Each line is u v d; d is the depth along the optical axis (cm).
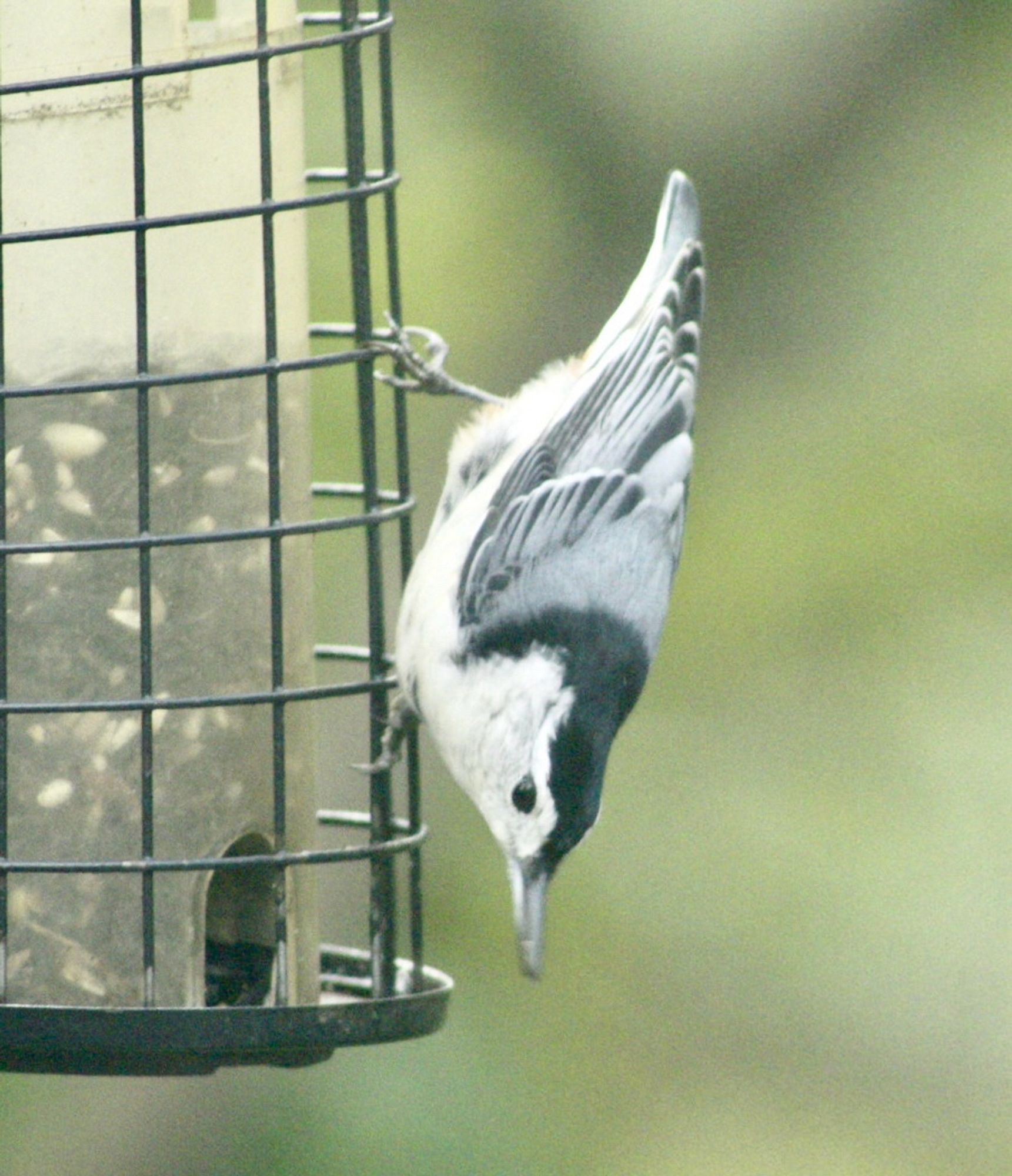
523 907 906
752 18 1457
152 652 896
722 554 1338
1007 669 1314
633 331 996
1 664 872
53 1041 793
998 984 1285
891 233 1452
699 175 1473
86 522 896
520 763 906
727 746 1314
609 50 1452
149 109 893
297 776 927
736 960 1285
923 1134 1277
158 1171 1249
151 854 854
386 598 1339
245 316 921
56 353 893
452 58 1441
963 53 1474
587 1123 1238
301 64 957
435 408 1376
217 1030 791
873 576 1325
